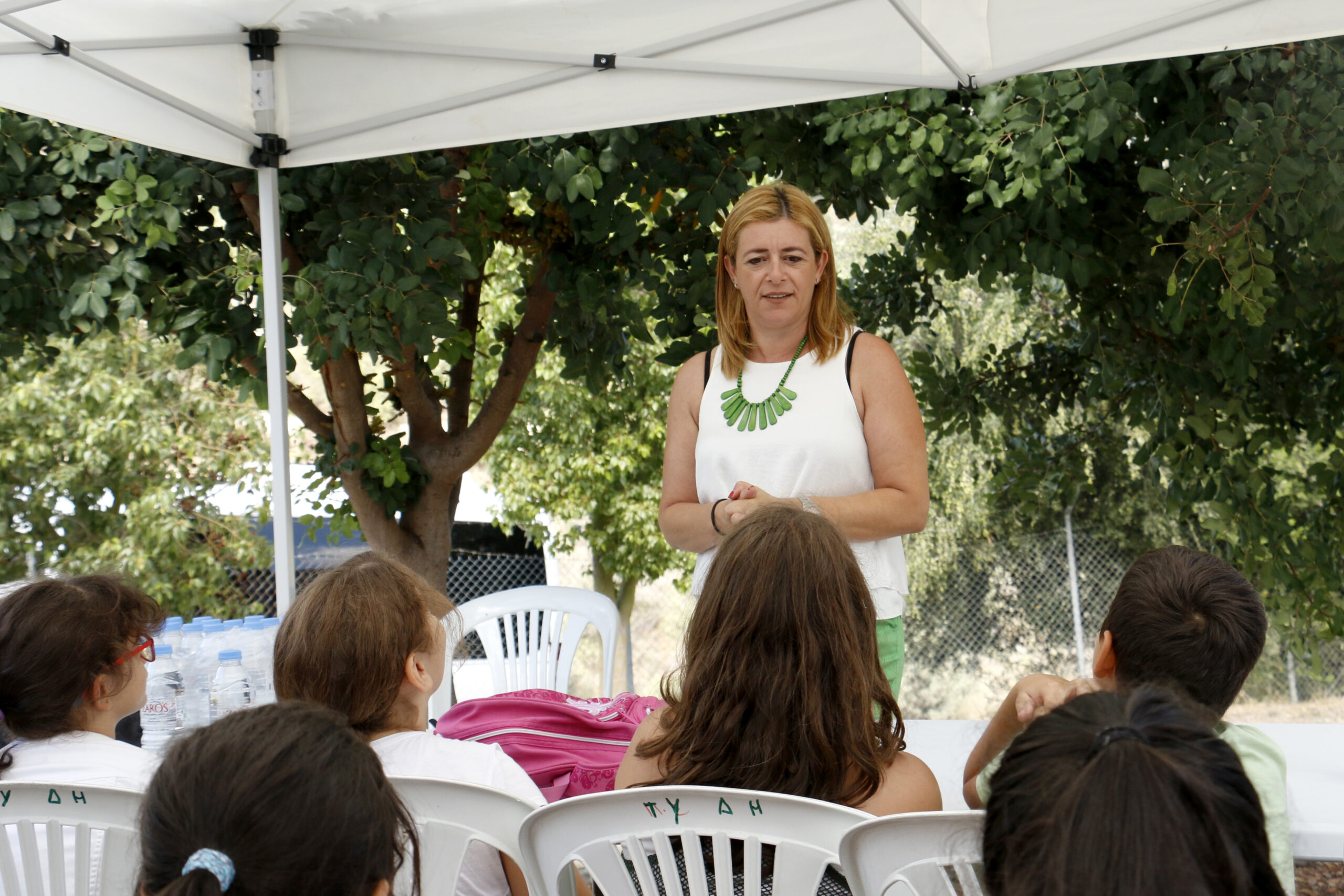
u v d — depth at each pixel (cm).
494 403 433
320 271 323
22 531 840
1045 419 478
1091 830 80
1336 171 294
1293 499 387
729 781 139
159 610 181
